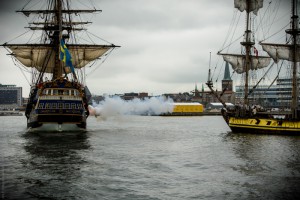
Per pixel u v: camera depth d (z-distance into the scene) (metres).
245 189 24.59
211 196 23.03
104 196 22.95
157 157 38.00
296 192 23.84
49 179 26.98
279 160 36.06
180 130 82.56
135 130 79.56
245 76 79.19
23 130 79.25
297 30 69.81
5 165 32.34
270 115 70.12
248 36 77.19
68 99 63.25
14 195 22.95
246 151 43.03
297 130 63.00
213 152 42.16
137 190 24.36
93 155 38.59
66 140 53.28
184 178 27.86
